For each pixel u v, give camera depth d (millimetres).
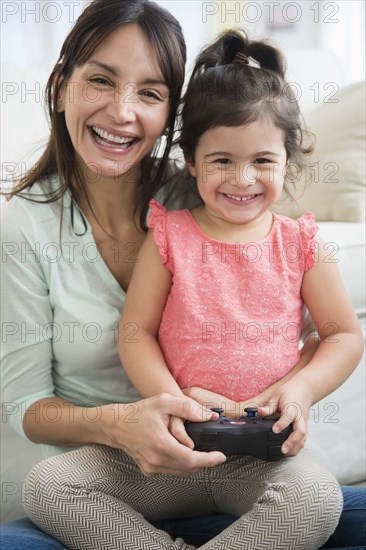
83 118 1108
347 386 1549
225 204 1152
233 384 1113
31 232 1170
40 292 1184
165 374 1113
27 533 1078
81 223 1193
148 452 1029
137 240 1243
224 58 1253
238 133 1120
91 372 1212
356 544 1159
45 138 1465
